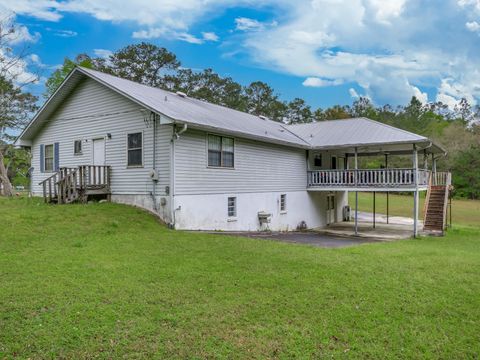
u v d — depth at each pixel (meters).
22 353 3.83
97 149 14.84
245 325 4.71
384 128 19.73
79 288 5.64
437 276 7.42
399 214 30.08
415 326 4.98
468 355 4.32
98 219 11.15
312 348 4.25
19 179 41.38
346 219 25.58
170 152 12.45
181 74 38.59
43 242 8.67
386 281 6.84
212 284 6.19
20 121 27.83
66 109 16.03
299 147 19.44
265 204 17.42
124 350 3.98
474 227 22.33
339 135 20.47
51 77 29.28
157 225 11.96
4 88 25.66
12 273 6.29
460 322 5.19
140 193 13.31
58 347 3.96
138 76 35.81
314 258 8.54
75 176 13.47
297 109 49.97
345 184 19.16
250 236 13.45
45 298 5.19
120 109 13.99
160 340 4.23
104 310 4.88
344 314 5.20
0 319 4.51
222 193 14.66
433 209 18.75
